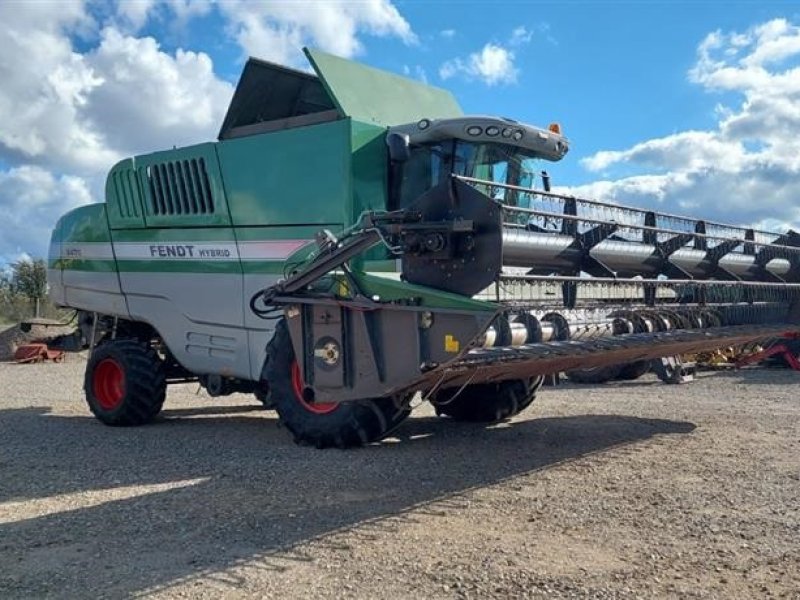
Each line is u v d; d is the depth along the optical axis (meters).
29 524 5.06
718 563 4.23
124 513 5.28
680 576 4.03
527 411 10.06
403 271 6.36
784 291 9.77
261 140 8.49
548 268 6.68
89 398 9.68
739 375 15.10
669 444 7.53
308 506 5.38
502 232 5.79
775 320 9.67
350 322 6.70
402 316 6.34
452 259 6.04
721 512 5.17
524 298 6.53
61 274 10.92
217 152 8.91
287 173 8.23
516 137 8.12
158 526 4.98
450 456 6.98
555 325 6.88
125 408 9.30
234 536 4.75
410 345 6.30
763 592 3.83
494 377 6.88
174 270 9.35
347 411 7.07
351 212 7.73
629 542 4.57
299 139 8.16
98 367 9.66
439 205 6.12
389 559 4.30
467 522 4.99
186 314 9.25
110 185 10.16
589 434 8.13
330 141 7.89
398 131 8.11
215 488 5.93
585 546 4.50
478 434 8.19
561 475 6.25
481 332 5.84
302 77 8.92
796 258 9.84
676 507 5.29
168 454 7.38
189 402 12.34
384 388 6.50
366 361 6.60
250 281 8.59
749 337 8.66
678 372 13.71
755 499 5.49
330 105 9.04
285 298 7.05
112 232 10.12
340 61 8.66
